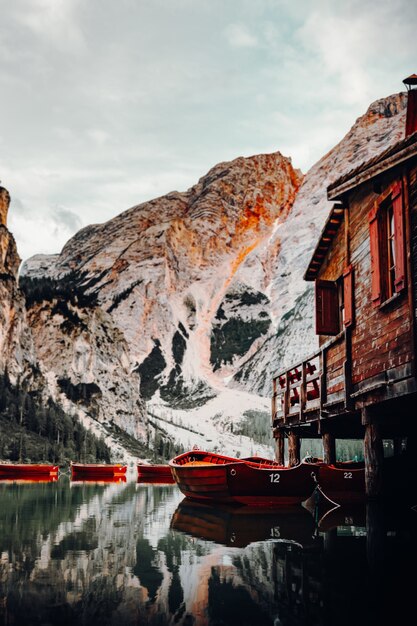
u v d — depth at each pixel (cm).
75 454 10906
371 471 1579
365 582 793
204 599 711
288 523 1512
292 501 2009
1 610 655
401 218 1424
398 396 1398
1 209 13788
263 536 1258
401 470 1969
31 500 2480
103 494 3045
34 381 12669
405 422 1625
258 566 911
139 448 14775
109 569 892
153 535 1298
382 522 1505
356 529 1360
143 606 679
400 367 1398
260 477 1983
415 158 1401
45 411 11512
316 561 948
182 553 1040
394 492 1939
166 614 646
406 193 1423
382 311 1530
